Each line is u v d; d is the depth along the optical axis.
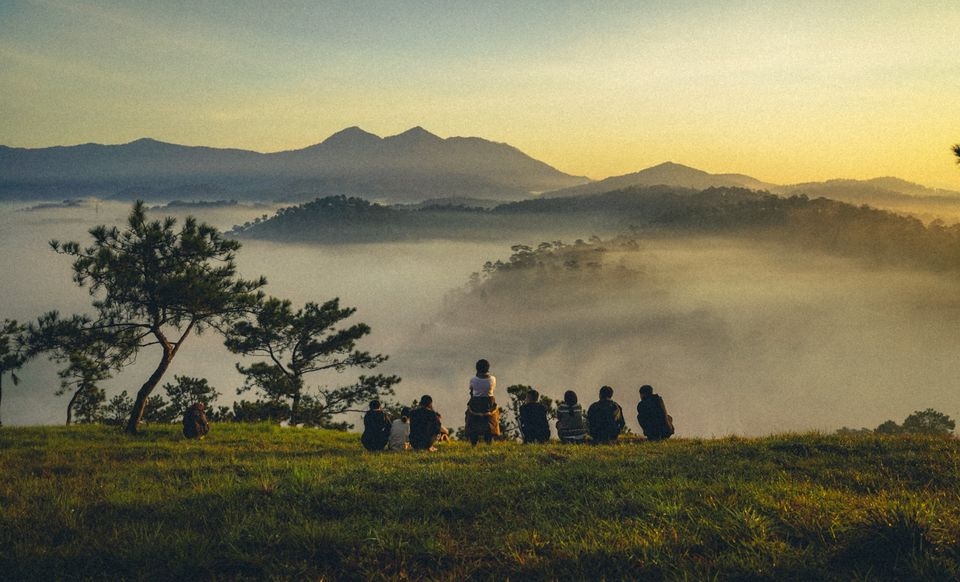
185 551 4.95
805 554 4.65
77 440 15.51
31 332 16.95
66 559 4.91
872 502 5.94
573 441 13.16
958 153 7.59
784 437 11.13
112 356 18.56
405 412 13.08
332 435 19.83
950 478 7.27
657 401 13.08
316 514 6.04
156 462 10.39
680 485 6.83
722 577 4.38
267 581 4.52
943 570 4.21
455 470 8.30
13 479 8.47
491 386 13.54
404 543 5.10
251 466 9.21
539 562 4.72
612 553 4.78
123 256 17.16
